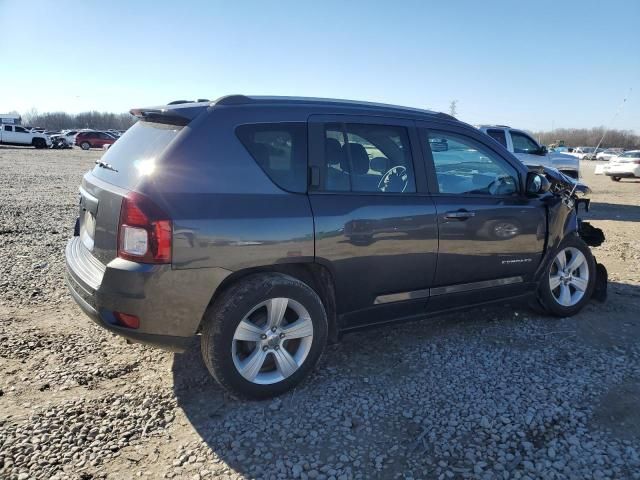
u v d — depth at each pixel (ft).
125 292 9.68
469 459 9.17
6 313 14.96
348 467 8.91
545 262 15.14
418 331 14.78
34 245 23.49
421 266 12.57
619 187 73.05
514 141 41.04
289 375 11.07
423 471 8.86
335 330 11.93
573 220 15.94
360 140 12.02
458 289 13.48
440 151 13.24
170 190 9.77
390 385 11.66
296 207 10.75
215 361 10.27
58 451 9.07
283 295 10.68
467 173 13.69
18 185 49.37
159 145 10.41
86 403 10.59
